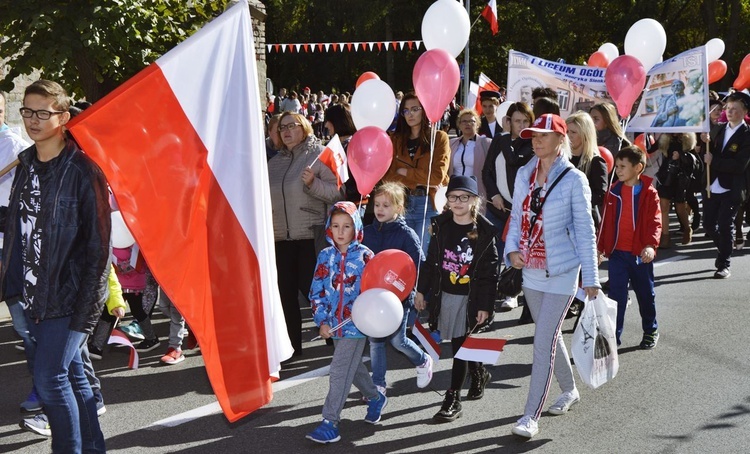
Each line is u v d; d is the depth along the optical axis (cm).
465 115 796
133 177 359
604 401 525
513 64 941
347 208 470
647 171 1062
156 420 509
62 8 828
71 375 395
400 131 688
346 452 456
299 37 5053
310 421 505
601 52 1053
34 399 523
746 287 837
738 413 499
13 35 878
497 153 727
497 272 489
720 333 674
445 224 500
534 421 466
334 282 471
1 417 516
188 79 370
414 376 591
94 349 630
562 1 4300
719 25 4256
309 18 4994
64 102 374
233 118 383
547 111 686
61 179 369
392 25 4797
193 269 374
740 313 735
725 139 875
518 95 939
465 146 802
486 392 550
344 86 5303
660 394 536
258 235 389
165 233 366
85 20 811
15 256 405
